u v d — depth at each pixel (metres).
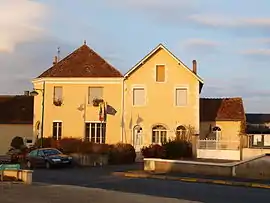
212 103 45.53
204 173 25.83
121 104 41.38
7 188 18.19
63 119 41.97
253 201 15.69
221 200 15.83
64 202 14.33
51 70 43.25
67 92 42.19
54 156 32.12
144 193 17.59
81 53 44.44
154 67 41.28
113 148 35.97
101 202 14.45
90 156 34.53
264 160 23.77
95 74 41.97
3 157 41.75
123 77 41.41
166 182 22.58
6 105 50.97
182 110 40.66
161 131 40.97
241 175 24.39
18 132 48.44
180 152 34.22
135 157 37.91
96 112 41.62
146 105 41.09
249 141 33.09
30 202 14.25
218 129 43.72
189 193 17.86
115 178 24.56
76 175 26.30
